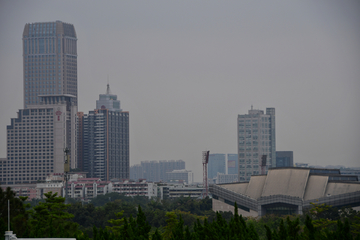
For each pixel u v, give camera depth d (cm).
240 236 12156
